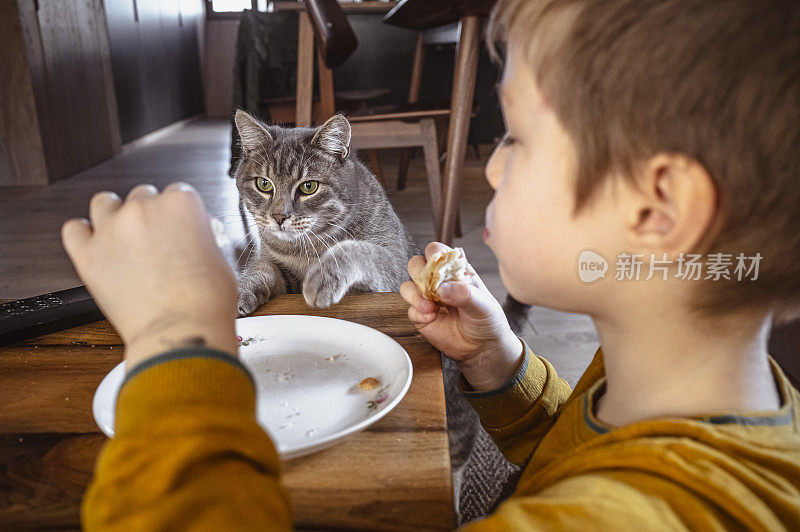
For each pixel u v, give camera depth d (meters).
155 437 0.34
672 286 0.46
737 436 0.43
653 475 0.40
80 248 0.46
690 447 0.41
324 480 0.53
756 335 0.49
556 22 0.44
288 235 1.52
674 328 0.48
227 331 0.43
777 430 0.45
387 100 4.53
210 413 0.35
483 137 4.75
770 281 0.44
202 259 0.44
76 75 4.71
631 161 0.42
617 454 0.43
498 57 0.58
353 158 1.75
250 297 1.01
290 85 3.50
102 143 5.16
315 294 1.01
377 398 0.65
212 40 8.55
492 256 2.79
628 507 0.37
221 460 0.34
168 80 7.07
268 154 1.58
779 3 0.40
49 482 0.55
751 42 0.39
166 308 0.42
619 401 0.53
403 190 3.97
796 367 1.51
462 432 1.17
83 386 0.72
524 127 0.48
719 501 0.38
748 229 0.42
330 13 2.38
